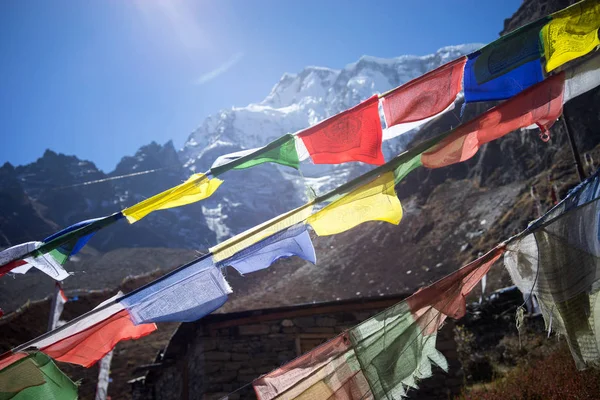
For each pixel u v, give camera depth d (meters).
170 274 4.13
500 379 13.44
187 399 13.69
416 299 4.45
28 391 3.72
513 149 37.12
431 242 34.28
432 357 4.37
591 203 4.70
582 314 4.48
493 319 18.19
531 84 4.19
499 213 31.86
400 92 4.06
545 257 4.55
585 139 29.41
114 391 20.69
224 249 4.17
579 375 9.10
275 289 35.88
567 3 34.19
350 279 34.81
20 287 33.03
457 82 4.13
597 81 4.31
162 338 23.48
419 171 45.75
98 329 4.07
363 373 4.29
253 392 12.43
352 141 4.03
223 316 12.92
